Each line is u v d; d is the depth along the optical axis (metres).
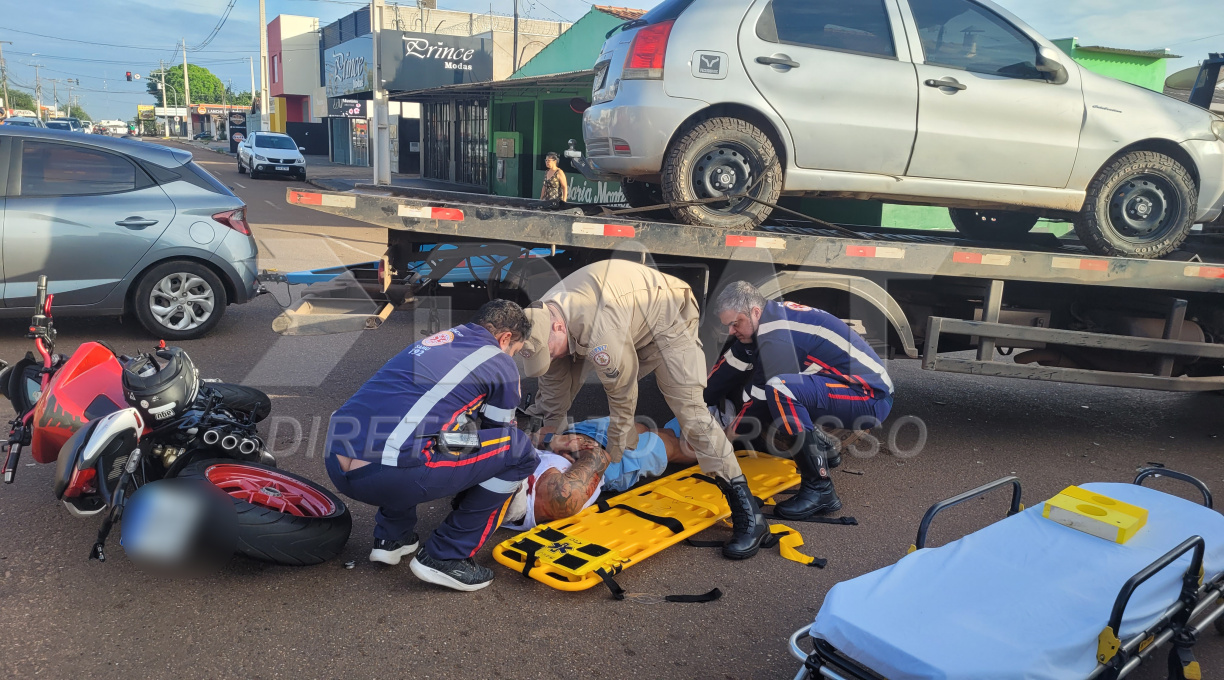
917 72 4.78
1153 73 12.64
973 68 4.91
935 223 11.55
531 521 3.69
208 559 3.04
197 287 6.71
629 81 4.65
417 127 33.50
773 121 4.63
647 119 4.57
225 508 3.02
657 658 2.81
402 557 3.42
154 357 3.53
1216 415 6.21
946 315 5.13
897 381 6.77
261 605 3.03
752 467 4.45
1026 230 6.29
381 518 3.31
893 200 5.02
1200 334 5.17
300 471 4.27
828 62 4.68
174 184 6.59
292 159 26.81
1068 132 4.96
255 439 3.52
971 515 4.11
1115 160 5.05
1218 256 5.69
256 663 2.68
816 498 4.01
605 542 3.47
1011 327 4.85
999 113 4.87
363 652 2.77
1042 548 2.64
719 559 3.54
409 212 4.24
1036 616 2.27
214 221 6.65
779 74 4.61
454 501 3.29
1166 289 4.95
